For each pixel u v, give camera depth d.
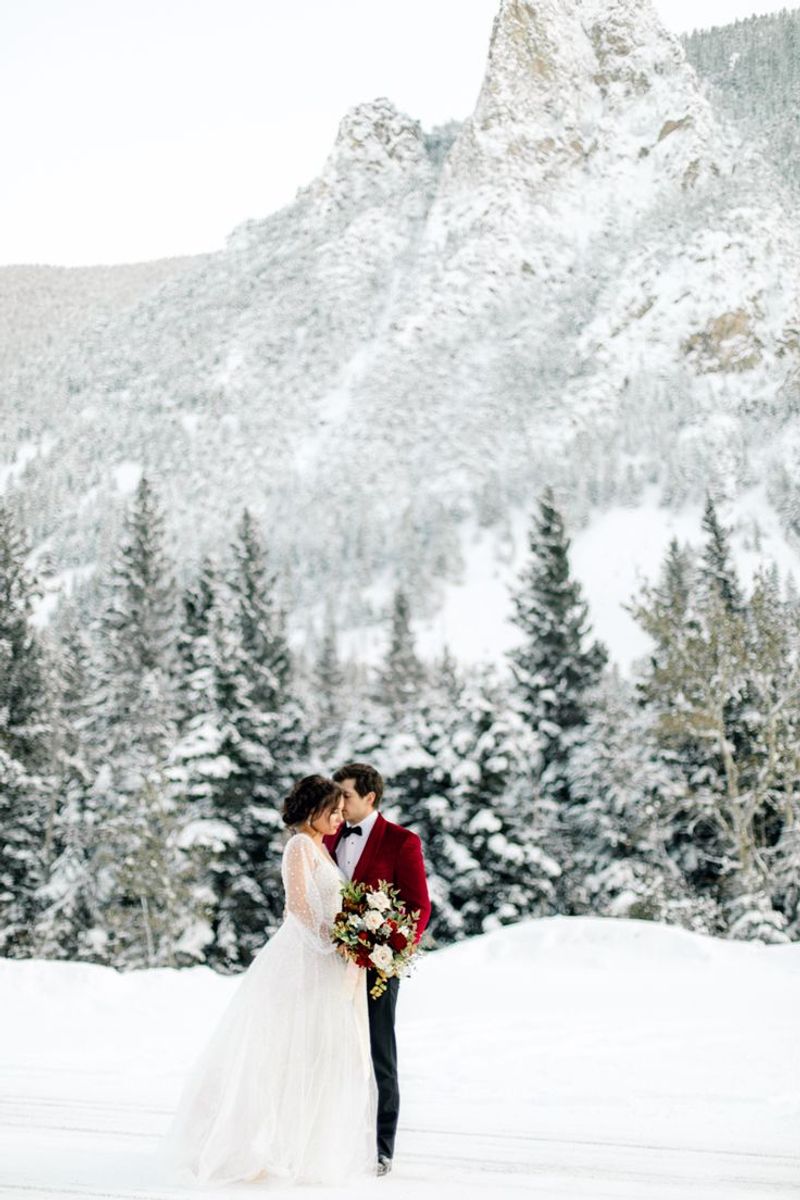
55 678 43.19
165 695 45.56
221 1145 5.15
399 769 35.69
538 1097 7.82
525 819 37.81
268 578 49.66
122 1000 13.31
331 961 5.64
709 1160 5.79
